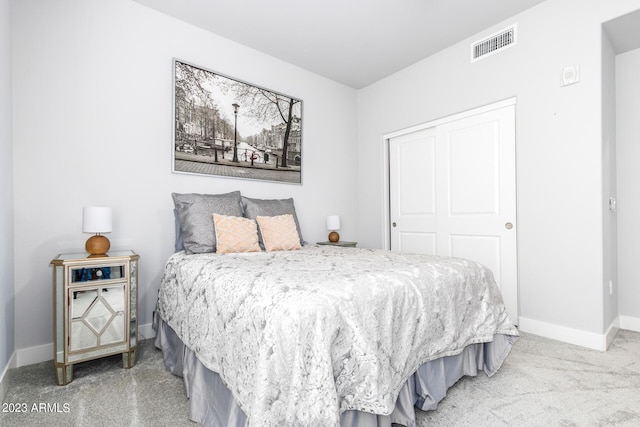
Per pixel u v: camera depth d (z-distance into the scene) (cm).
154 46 248
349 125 396
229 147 288
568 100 231
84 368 189
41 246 202
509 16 261
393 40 294
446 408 146
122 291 188
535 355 205
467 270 173
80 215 216
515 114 263
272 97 319
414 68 339
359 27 273
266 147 314
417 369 138
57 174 208
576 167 228
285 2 240
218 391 130
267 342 98
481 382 170
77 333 174
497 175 276
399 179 365
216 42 281
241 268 155
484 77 281
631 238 250
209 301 144
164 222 251
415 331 135
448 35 287
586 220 223
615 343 225
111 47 229
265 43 297
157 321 226
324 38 289
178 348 182
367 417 112
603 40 222
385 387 113
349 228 393
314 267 155
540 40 246
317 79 361
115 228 229
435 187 328
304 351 98
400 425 132
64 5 211
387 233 377
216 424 124
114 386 167
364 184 397
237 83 293
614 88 251
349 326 110
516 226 262
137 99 239
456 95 302
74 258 177
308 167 352
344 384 107
